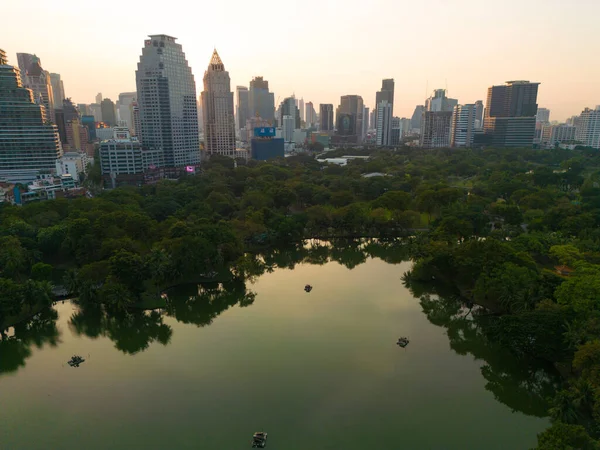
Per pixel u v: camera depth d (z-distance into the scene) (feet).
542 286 416.05
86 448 288.51
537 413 326.24
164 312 493.36
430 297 532.73
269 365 384.47
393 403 333.42
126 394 345.92
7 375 377.09
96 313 487.20
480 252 501.15
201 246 536.83
